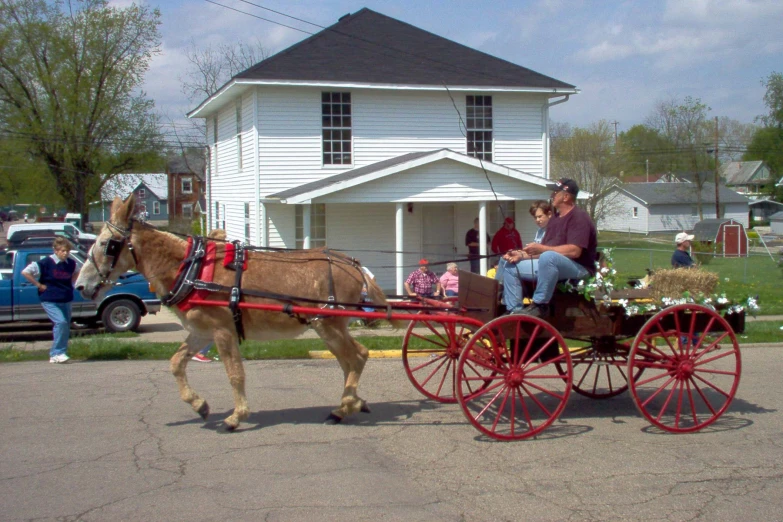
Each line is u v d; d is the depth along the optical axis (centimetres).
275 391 972
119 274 786
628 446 731
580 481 626
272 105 2222
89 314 1573
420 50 2511
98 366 1144
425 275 1557
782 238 5741
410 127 2338
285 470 647
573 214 788
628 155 6494
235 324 772
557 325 788
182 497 581
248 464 663
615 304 807
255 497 582
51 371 1098
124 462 667
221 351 769
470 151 2395
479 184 2092
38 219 3966
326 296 793
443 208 2417
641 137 8769
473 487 609
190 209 7344
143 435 754
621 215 7294
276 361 1206
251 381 1037
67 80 4284
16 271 1515
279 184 2245
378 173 2000
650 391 995
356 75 2262
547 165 2467
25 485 608
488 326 725
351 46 2450
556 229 803
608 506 570
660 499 586
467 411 732
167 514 547
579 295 791
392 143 2327
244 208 2408
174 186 7300
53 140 4303
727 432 787
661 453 708
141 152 4556
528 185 2128
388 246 2375
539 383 1040
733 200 7156
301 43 2416
